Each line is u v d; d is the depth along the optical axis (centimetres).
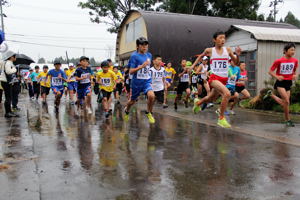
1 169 395
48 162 427
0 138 581
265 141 561
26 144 532
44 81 1286
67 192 323
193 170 394
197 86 1112
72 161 432
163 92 1098
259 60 1293
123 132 647
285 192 323
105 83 887
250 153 475
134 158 448
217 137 597
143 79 695
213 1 3122
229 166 411
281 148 507
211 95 655
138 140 568
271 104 1027
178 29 2023
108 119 839
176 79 1998
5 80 848
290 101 1007
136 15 2238
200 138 587
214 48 609
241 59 1405
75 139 575
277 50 1316
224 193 321
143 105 1252
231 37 1470
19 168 400
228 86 913
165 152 482
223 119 605
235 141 561
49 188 334
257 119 838
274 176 371
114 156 458
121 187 337
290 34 1336
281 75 718
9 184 345
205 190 329
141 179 362
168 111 1039
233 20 2322
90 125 736
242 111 1032
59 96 1021
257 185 343
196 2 3098
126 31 2497
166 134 626
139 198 309
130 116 901
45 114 945
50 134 623
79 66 1018
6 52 848
